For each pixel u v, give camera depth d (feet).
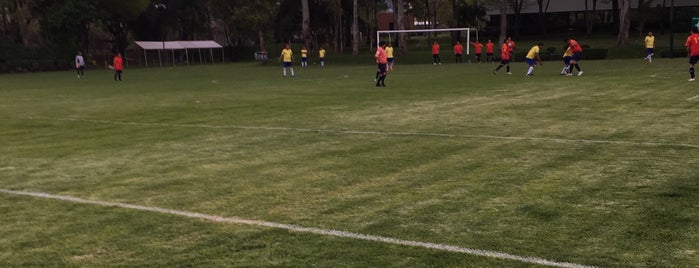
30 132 40.16
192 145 32.37
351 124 38.55
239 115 45.55
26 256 15.38
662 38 165.89
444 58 146.61
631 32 190.29
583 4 204.64
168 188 22.31
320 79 89.71
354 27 183.73
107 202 20.49
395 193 20.49
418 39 274.98
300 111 46.75
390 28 308.40
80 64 131.85
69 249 15.81
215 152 29.94
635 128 32.71
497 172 23.16
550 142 29.37
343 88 69.10
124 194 21.58
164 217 18.45
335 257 14.67
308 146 30.83
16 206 20.38
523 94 53.78
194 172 25.13
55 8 185.57
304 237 16.21
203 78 105.60
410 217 17.70
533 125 35.27
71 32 193.57
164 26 237.45
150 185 22.91
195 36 263.29
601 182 20.97
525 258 14.19
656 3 189.67
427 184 21.62
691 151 25.88
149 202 20.31
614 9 190.29
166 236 16.62
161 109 52.08
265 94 64.39
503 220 17.06
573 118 37.60
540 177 22.08
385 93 60.13
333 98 56.75
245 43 268.00
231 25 224.12
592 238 15.33
